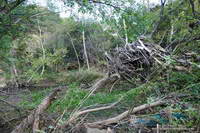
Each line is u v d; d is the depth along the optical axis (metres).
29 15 3.85
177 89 4.45
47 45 15.32
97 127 3.27
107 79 6.74
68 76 10.69
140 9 5.38
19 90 8.95
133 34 6.51
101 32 13.88
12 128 3.69
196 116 2.91
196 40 5.61
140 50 6.23
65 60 15.78
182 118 2.99
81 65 15.09
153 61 5.76
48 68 13.53
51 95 4.28
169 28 7.77
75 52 14.99
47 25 14.78
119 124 3.26
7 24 3.48
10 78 9.49
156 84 4.56
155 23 8.09
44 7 4.27
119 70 6.57
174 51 5.80
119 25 6.19
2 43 3.60
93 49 14.30
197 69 4.67
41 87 9.64
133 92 4.72
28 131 3.18
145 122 3.16
